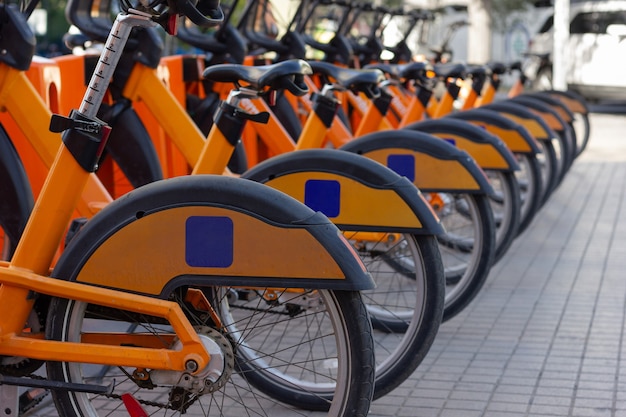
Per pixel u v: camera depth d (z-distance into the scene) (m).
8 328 2.71
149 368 2.70
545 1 24.22
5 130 3.72
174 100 4.27
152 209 2.69
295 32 6.48
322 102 4.31
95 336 2.77
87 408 2.80
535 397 3.96
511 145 6.80
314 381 3.62
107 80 2.68
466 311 5.40
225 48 5.50
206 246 2.68
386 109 5.27
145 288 2.70
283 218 2.66
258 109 5.14
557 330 4.99
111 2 4.39
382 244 4.49
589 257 6.90
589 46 20.20
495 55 27.78
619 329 5.01
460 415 3.74
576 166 12.10
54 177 2.72
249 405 3.57
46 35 15.27
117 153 4.32
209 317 2.86
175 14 2.55
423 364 4.41
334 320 2.74
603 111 20.69
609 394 3.99
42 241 2.72
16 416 2.80
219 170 3.40
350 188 3.75
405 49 8.94
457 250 5.29
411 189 3.75
